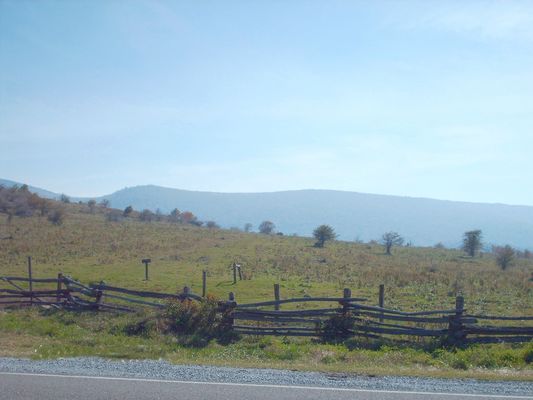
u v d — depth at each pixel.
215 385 8.27
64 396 7.50
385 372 9.65
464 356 11.72
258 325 15.26
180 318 14.84
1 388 7.88
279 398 7.58
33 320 16.02
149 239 47.69
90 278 27.64
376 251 50.50
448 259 47.44
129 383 8.31
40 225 51.88
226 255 39.97
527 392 8.17
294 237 61.66
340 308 14.85
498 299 24.12
